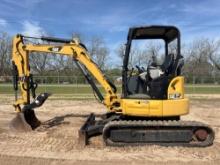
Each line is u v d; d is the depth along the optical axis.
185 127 9.16
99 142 9.62
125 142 9.22
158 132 9.19
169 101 9.30
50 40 11.11
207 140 9.23
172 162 7.91
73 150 8.91
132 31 9.52
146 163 7.82
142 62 10.77
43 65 47.69
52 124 12.62
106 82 10.58
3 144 9.48
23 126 11.08
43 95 11.16
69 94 28.88
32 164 7.79
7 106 19.14
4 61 65.81
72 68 44.84
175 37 9.76
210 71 59.94
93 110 17.73
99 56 54.75
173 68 9.48
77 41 10.98
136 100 9.41
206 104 21.70
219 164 7.80
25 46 11.13
